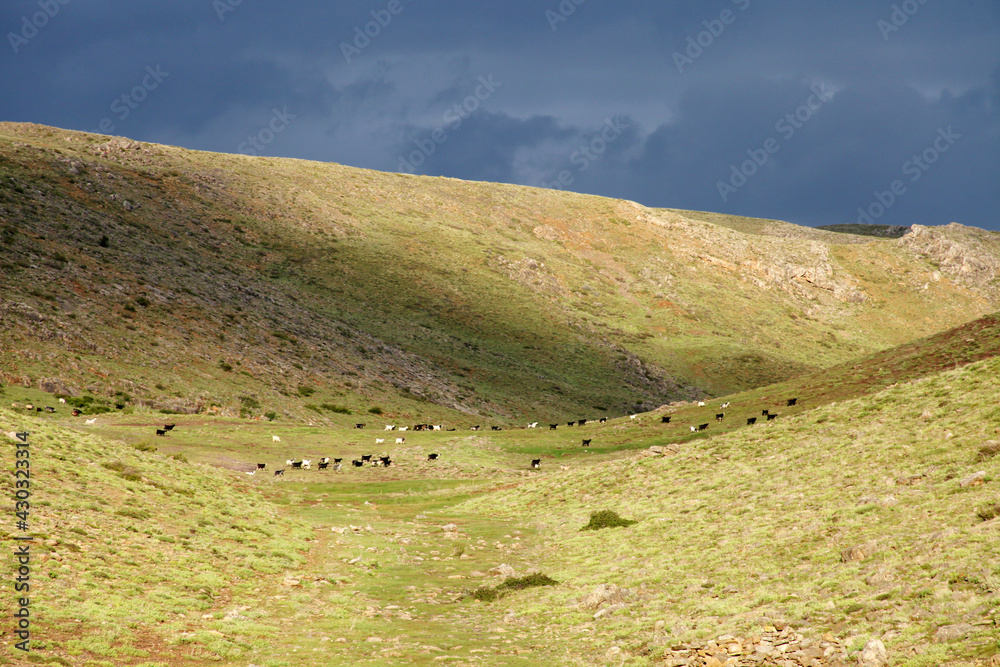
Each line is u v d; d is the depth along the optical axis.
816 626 12.93
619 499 33.28
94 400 69.69
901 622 11.95
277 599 18.70
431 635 16.22
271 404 87.56
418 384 117.12
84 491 24.25
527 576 21.53
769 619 13.84
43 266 92.19
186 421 65.25
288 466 52.72
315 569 23.09
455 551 27.19
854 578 14.83
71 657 12.09
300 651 14.44
